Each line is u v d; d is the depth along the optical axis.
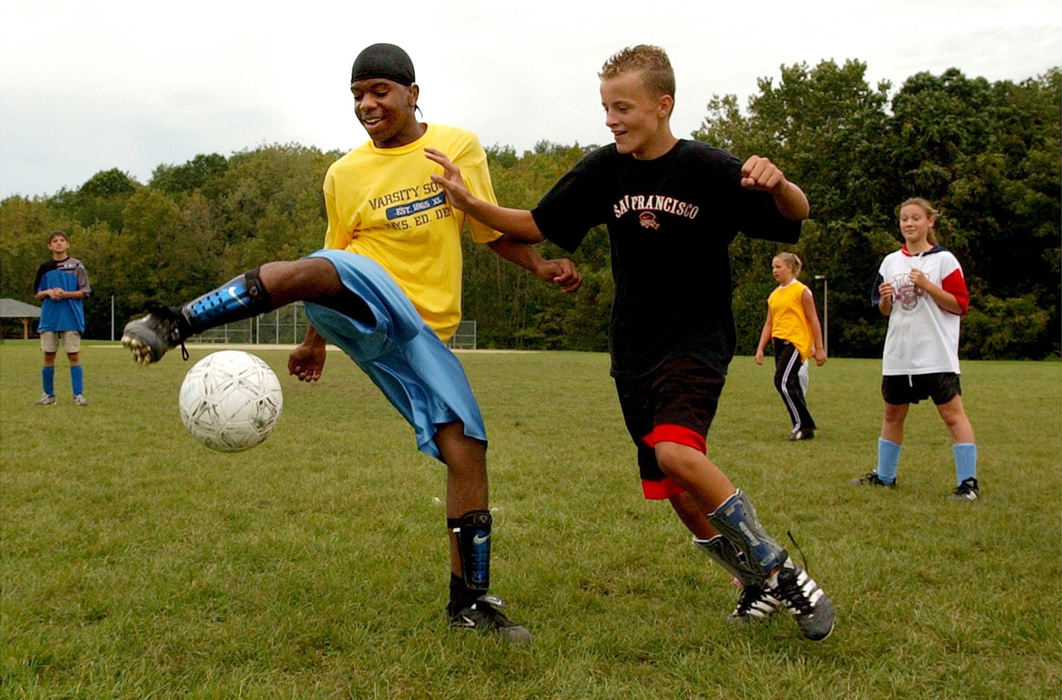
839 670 2.81
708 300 3.13
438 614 3.30
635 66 2.98
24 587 3.48
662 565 3.98
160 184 92.88
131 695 2.55
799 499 5.54
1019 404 12.27
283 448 7.29
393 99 3.29
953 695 2.63
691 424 2.92
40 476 5.75
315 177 70.62
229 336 53.50
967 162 43.22
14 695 2.52
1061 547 4.33
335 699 2.57
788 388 8.45
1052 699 2.59
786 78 52.81
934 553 4.20
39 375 15.48
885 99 47.66
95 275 66.50
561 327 59.56
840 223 44.97
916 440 8.52
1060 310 44.53
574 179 3.29
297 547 4.16
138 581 3.59
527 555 4.16
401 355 3.22
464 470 3.23
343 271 2.96
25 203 74.75
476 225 3.57
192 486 5.57
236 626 3.11
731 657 2.89
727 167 2.99
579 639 3.09
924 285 5.63
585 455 7.20
